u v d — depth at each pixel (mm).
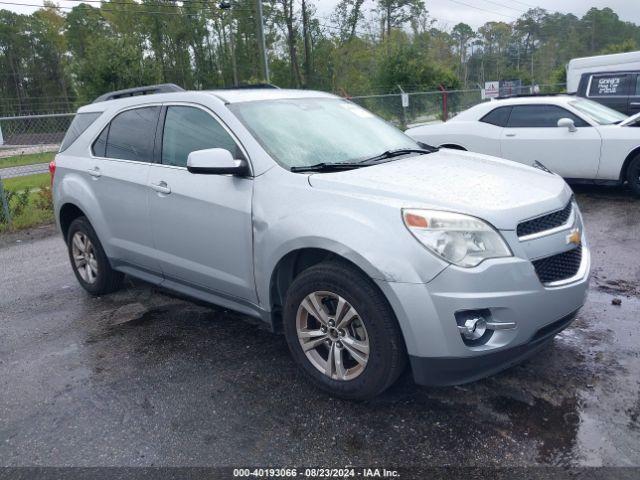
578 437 2926
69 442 3156
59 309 5234
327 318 3340
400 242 2973
